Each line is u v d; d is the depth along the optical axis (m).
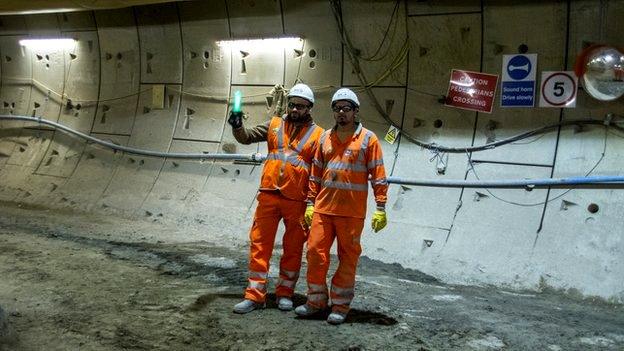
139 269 5.77
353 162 4.36
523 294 5.71
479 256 6.23
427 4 7.01
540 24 6.36
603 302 5.41
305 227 4.67
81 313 4.31
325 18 7.80
